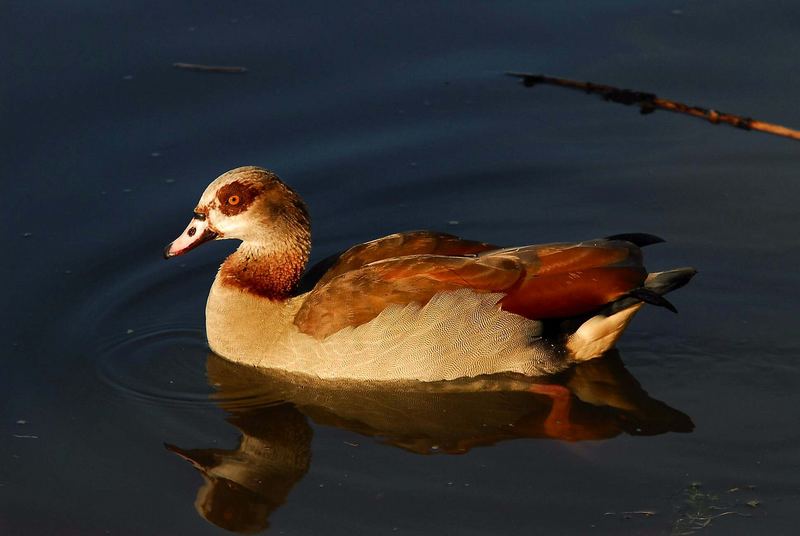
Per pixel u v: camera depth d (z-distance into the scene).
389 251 13.19
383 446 12.12
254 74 17.89
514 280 12.62
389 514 11.05
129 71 17.77
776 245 14.90
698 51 18.28
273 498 11.36
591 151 16.77
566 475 11.52
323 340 12.77
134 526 11.09
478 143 16.97
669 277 12.71
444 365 12.77
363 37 18.62
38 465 11.89
